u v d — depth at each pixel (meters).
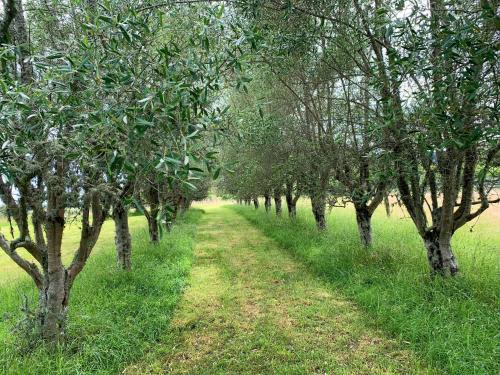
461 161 4.96
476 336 3.84
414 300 4.84
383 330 4.55
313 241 9.65
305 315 5.17
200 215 25.36
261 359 4.05
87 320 4.50
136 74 1.80
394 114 3.07
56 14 3.48
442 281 5.11
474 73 2.24
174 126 1.79
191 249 10.31
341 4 4.40
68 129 2.30
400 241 8.30
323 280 6.79
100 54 1.85
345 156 6.36
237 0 3.54
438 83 2.44
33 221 4.17
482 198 4.82
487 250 7.12
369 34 4.08
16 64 3.28
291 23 4.40
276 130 8.10
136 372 3.84
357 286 5.89
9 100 1.87
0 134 2.03
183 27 2.90
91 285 5.97
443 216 5.16
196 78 2.05
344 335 4.52
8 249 3.97
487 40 2.31
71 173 3.35
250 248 10.64
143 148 1.75
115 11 2.15
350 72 6.17
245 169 11.48
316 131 8.44
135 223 20.19
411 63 2.54
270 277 7.23
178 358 4.14
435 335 4.01
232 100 9.69
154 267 7.55
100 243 12.66
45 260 4.18
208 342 4.50
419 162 4.62
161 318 4.95
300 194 10.88
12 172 2.34
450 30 2.29
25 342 3.93
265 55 4.77
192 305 5.73
